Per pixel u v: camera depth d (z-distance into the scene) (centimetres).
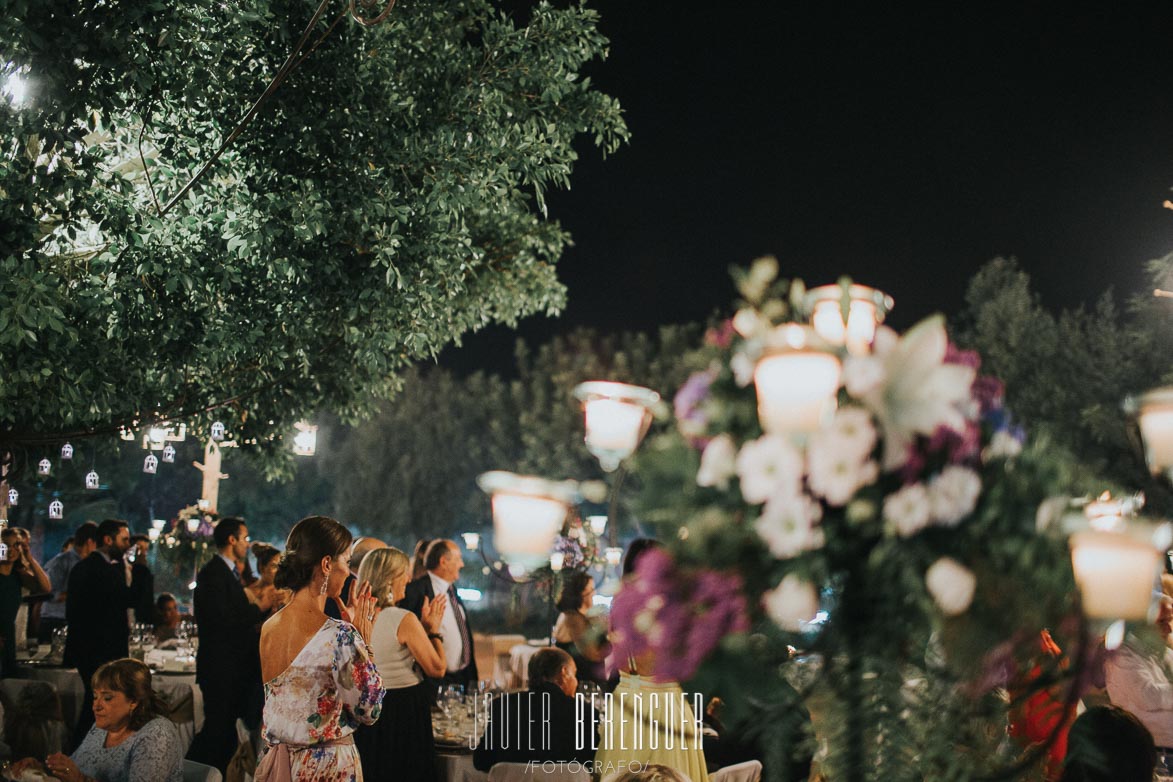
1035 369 2572
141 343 717
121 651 801
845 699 149
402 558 554
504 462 3766
